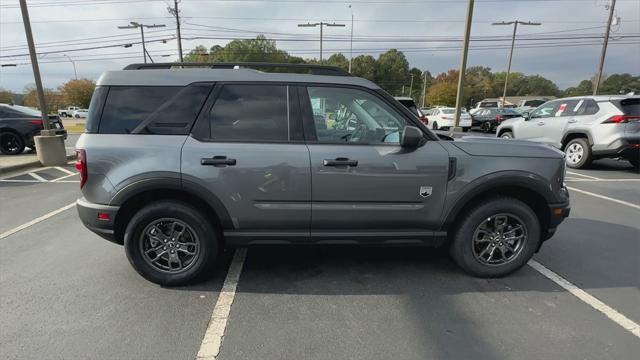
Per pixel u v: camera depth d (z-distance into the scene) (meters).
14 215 5.68
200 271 3.46
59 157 10.31
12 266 3.91
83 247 4.41
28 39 9.71
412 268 3.91
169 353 2.59
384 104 3.46
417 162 3.37
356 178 3.33
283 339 2.75
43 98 10.15
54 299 3.27
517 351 2.63
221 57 69.94
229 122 3.35
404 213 3.45
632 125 8.69
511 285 3.57
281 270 3.85
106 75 3.41
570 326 2.92
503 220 3.61
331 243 3.51
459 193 3.44
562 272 3.84
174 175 3.23
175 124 3.32
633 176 8.81
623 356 2.58
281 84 3.42
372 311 3.12
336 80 3.46
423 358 2.56
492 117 22.61
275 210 3.35
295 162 3.28
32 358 2.54
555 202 3.58
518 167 3.44
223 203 3.31
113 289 3.44
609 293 3.43
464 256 3.62
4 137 11.72
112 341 2.71
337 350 2.64
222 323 2.94
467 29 10.88
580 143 9.49
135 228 3.34
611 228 5.16
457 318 3.03
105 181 3.27
